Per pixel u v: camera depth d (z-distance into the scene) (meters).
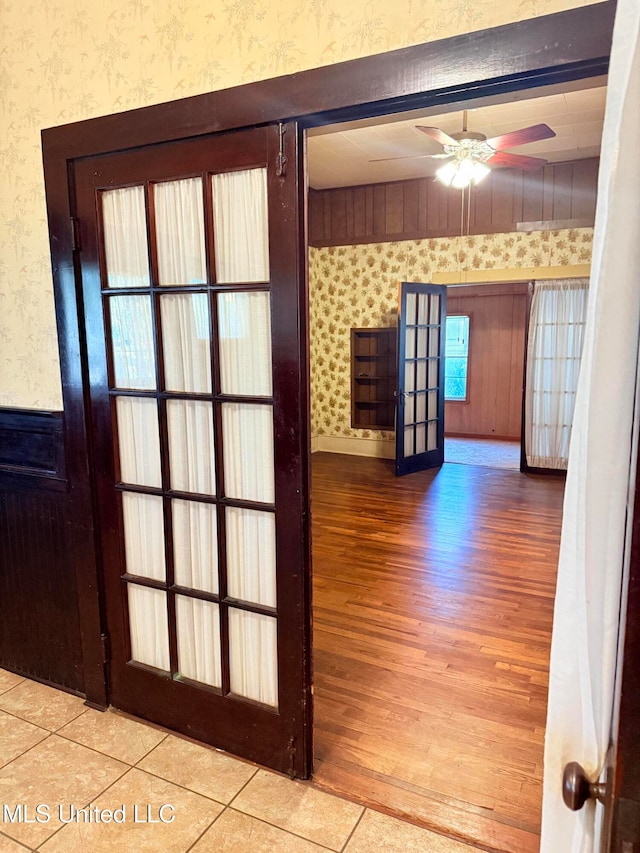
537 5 1.37
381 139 5.17
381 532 4.48
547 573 3.68
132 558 2.27
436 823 1.79
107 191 2.07
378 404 7.34
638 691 0.69
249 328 1.90
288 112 1.68
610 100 0.72
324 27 1.61
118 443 2.21
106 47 1.97
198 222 1.93
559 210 5.98
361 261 7.01
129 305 2.10
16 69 2.17
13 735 2.21
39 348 2.32
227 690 2.10
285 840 1.74
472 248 6.42
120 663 2.32
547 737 0.88
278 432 1.85
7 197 2.28
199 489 2.08
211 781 1.97
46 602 2.47
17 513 2.49
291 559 1.89
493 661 2.69
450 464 7.05
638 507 0.66
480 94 1.49
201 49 1.81
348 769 2.02
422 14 1.49
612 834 0.72
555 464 6.38
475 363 9.02
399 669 2.63
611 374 0.73
